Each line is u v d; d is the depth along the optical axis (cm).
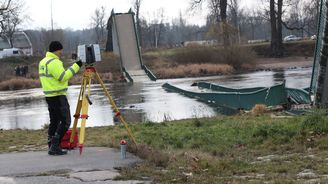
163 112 2253
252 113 1733
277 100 1931
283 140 980
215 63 5934
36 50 12419
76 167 780
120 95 3362
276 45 6900
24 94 4147
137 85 4369
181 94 3189
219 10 6788
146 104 2672
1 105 3225
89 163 806
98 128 1478
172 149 969
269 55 6962
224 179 683
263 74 4897
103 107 2616
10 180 711
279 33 6912
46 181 696
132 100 2952
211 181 671
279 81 3809
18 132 1522
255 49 7125
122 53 5512
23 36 11612
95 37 11256
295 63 6184
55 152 888
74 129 922
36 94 4078
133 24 5703
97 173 735
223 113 2045
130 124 1530
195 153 879
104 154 882
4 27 7238
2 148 1116
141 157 846
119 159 831
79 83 4916
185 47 6431
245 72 5469
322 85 1502
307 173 703
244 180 670
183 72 5422
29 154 925
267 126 1111
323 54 1484
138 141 1074
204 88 3475
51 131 914
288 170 728
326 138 934
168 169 761
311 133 995
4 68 6309
